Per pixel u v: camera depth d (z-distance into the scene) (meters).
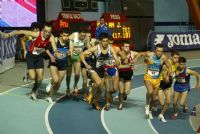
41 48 9.22
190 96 11.57
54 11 20.23
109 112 9.22
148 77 8.44
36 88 9.91
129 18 22.06
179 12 26.06
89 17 21.61
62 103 9.88
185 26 26.33
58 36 9.65
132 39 21.95
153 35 21.28
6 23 17.75
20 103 9.65
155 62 8.30
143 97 11.06
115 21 19.52
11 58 15.72
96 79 8.80
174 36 22.38
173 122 8.66
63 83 12.61
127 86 9.35
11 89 11.26
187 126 8.38
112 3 22.19
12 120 8.17
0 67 14.10
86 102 10.07
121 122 8.43
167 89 8.55
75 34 9.78
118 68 9.08
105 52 8.66
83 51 9.39
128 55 9.06
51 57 9.12
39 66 9.48
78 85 12.27
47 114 8.77
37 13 19.25
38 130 7.56
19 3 18.16
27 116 8.52
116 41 19.47
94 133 7.54
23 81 12.40
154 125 8.34
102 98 10.69
